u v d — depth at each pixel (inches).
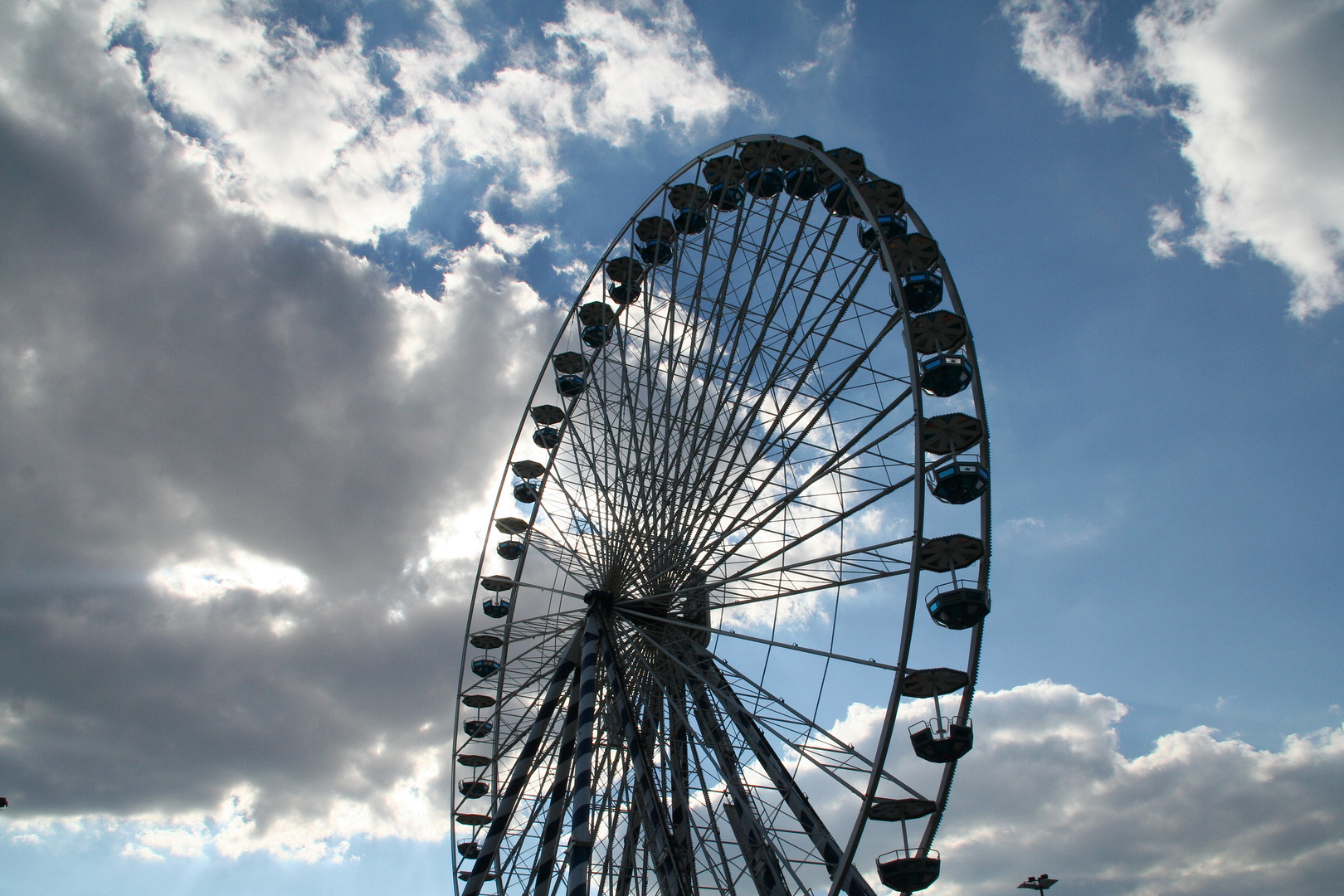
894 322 1073.5
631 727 1088.2
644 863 1103.0
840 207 1300.4
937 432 1048.2
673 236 1441.9
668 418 1222.3
